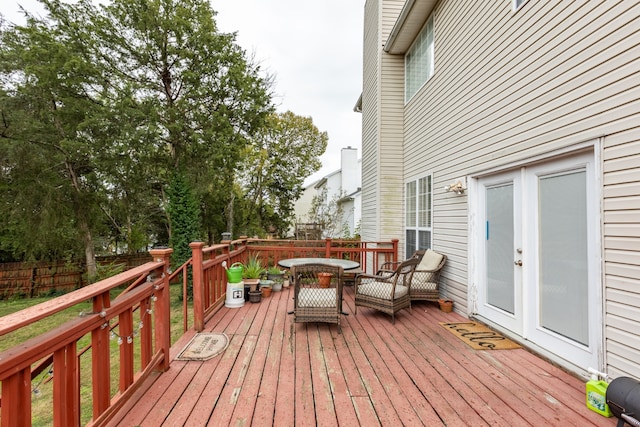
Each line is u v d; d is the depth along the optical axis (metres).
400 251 7.40
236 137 12.16
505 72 3.67
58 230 11.48
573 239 2.87
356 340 3.56
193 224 9.02
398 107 7.52
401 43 7.08
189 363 2.94
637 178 2.22
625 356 2.30
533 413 2.20
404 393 2.45
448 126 5.16
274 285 6.01
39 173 10.65
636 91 2.23
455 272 4.85
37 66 9.60
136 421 2.08
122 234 14.18
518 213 3.57
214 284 4.66
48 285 11.73
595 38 2.53
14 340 6.95
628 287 2.28
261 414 2.17
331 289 4.16
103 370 1.90
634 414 1.86
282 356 3.12
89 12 10.79
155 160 11.50
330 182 21.53
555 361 2.92
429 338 3.64
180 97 11.85
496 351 3.27
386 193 7.43
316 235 15.95
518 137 3.44
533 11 3.21
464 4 4.66
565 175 2.96
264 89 13.02
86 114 10.33
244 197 19.55
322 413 2.19
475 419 2.13
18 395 1.29
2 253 12.59
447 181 5.18
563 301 2.98
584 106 2.63
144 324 2.50
